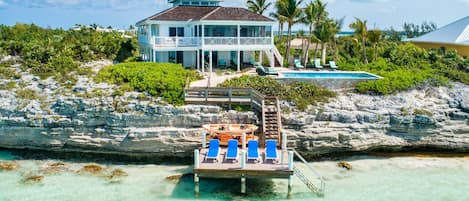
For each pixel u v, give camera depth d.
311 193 25.23
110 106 30.38
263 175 24.25
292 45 68.44
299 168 29.34
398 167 29.81
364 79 35.19
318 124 30.91
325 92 34.09
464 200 24.64
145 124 30.08
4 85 33.44
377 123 31.53
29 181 26.53
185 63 45.69
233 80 35.44
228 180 27.00
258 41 42.41
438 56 47.44
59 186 25.92
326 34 49.16
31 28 65.81
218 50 41.62
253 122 30.64
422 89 35.25
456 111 32.72
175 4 54.09
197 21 41.56
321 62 50.28
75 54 44.09
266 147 25.83
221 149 27.39
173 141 29.66
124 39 53.66
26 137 30.86
